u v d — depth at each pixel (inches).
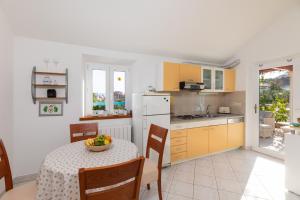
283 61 132.1
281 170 111.9
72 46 108.5
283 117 135.3
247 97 154.6
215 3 99.7
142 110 111.2
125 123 127.8
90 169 33.9
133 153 64.3
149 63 138.3
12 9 81.3
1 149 58.3
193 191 88.4
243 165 120.4
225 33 129.7
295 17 117.4
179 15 102.6
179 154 123.1
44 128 102.3
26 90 97.8
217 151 142.7
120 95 139.4
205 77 150.7
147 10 95.2
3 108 83.0
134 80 136.4
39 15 86.7
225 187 91.8
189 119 129.3
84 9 87.9
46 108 102.5
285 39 123.2
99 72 131.6
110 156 60.9
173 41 126.1
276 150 138.3
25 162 98.6
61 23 93.1
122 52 126.2
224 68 163.6
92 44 112.0
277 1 110.0
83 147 70.7
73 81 108.9
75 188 47.8
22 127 97.4
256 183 95.7
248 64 151.9
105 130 116.3
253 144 154.4
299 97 121.9
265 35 136.3
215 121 140.6
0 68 79.3
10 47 90.2
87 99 125.8
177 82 133.8
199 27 116.6
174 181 98.7
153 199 82.1
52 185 49.3
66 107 107.4
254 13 115.5
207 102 169.9
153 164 79.6
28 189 59.2
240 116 154.5
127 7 91.4
